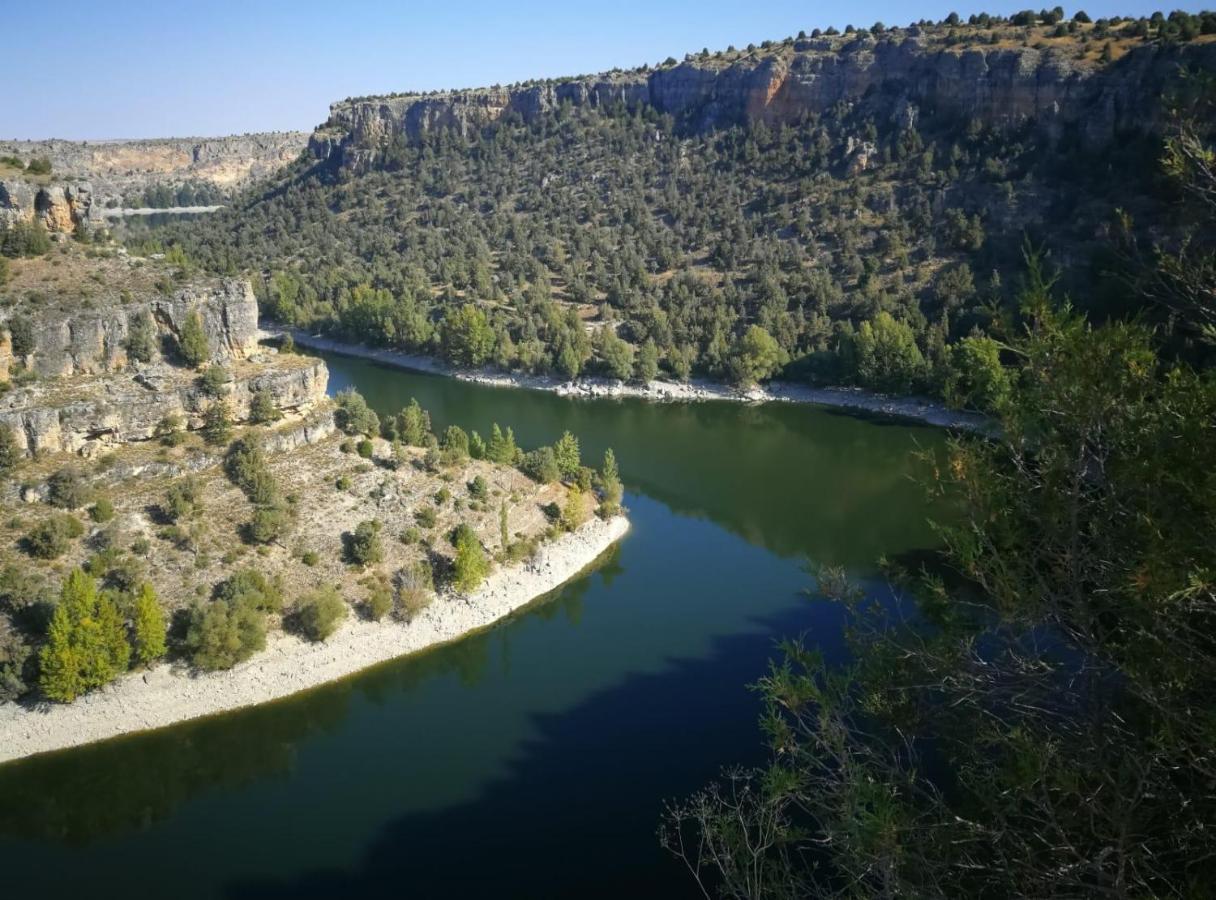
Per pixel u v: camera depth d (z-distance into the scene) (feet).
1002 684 57.21
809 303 492.54
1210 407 45.68
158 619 180.24
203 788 158.71
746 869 63.46
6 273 244.22
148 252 352.90
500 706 182.50
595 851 140.26
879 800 53.11
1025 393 53.11
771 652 201.77
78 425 216.74
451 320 485.97
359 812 151.64
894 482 323.57
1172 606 44.75
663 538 274.57
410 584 212.02
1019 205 492.95
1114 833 47.39
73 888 135.95
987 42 596.70
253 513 219.61
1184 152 51.11
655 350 456.45
